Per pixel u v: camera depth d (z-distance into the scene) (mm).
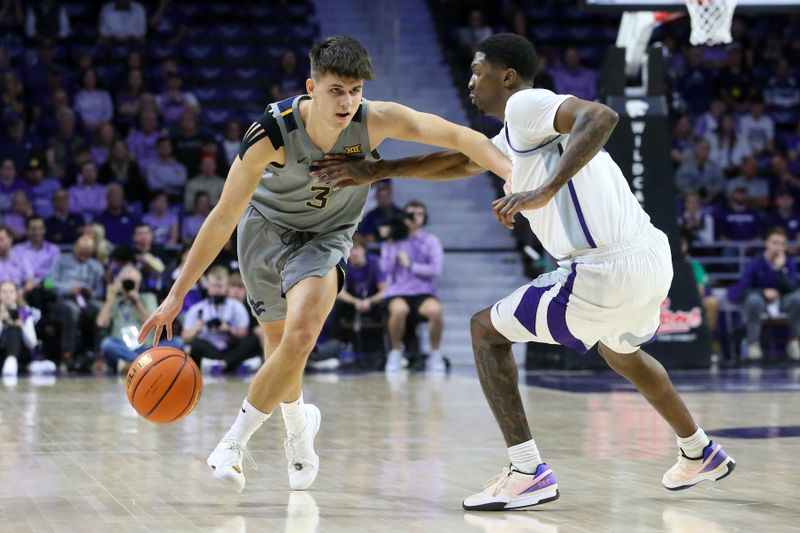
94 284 25391
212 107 35250
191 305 25578
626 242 8180
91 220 28266
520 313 8367
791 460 10898
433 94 35406
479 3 37844
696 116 35719
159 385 8344
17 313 23766
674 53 36875
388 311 25562
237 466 8383
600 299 8156
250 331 25016
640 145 23859
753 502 8609
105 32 36031
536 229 8484
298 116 8469
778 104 36781
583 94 34875
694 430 8797
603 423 14258
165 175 30906
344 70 8086
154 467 10422
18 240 27172
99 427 13719
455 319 29500
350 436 12945
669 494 8977
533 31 38125
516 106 8062
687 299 24344
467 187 32969
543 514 8117
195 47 36562
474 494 8969
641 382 8750
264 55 36969
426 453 11500
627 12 22469
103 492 9055
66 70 35094
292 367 8414
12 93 32750
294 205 8914
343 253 9047
